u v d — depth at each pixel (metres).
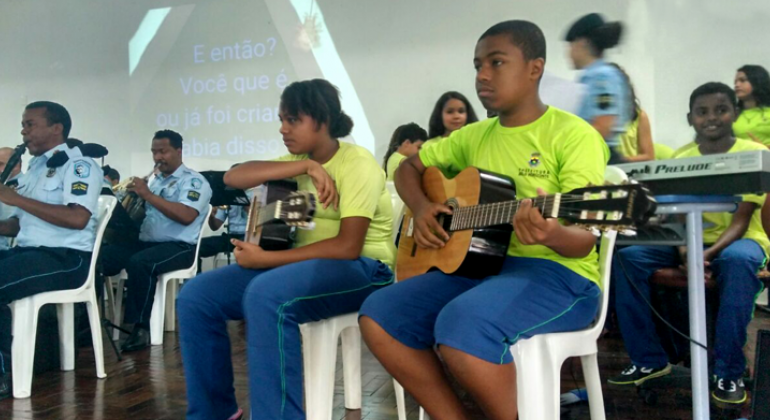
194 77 5.78
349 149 2.00
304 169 1.95
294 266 1.77
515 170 1.64
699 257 1.57
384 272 2.01
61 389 2.67
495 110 1.66
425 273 1.66
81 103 6.08
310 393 1.85
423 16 5.07
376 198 1.93
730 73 4.27
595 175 1.50
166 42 5.84
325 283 1.77
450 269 1.62
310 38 5.40
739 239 2.45
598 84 4.12
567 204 1.27
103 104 6.03
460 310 1.38
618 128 4.09
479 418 2.20
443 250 1.69
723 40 4.28
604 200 1.19
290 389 1.69
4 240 3.19
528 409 1.47
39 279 2.61
